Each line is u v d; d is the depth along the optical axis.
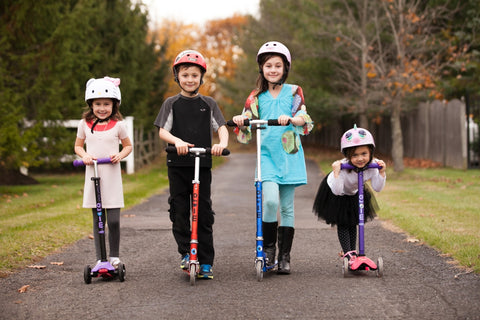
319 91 22.95
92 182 5.96
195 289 5.31
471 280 5.36
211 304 4.81
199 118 5.99
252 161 28.52
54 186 16.09
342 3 22.66
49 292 5.28
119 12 22.33
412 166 20.30
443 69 22.27
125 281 5.67
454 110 19.23
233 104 44.50
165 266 6.34
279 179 5.89
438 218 8.95
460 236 7.31
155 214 10.44
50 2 15.81
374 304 4.72
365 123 22.39
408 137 24.25
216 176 19.31
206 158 5.84
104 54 21.66
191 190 5.96
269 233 5.94
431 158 21.53
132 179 17.80
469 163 18.53
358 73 22.11
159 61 26.61
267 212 5.88
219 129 6.02
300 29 24.97
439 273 5.69
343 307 4.65
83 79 20.00
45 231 8.28
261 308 4.66
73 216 9.81
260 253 5.62
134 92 22.98
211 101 6.07
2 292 5.28
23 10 14.92
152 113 25.64
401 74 17.34
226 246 7.49
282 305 4.74
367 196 6.23
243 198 13.02
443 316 4.36
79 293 5.23
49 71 15.84
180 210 5.88
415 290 5.11
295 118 5.73
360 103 21.39
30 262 6.53
